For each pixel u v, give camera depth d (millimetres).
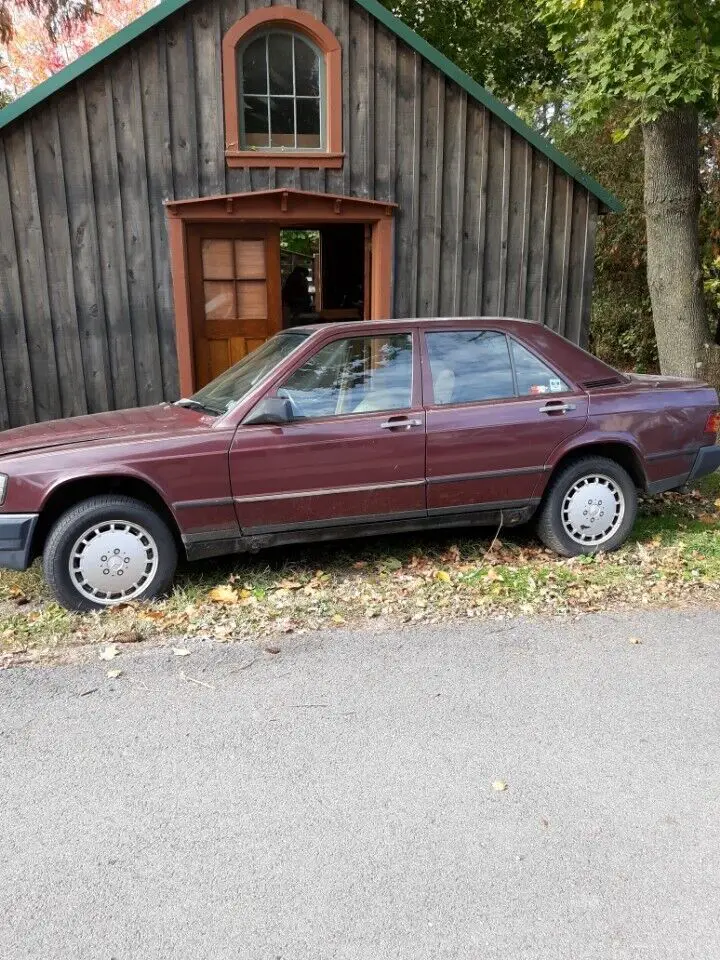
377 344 4941
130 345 7973
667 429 5402
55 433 4750
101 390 7980
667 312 7879
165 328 8039
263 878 2471
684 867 2512
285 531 4762
